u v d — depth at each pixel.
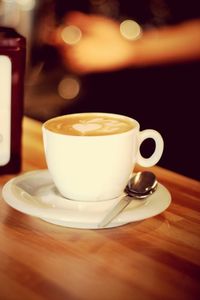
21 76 0.66
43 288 0.44
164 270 0.47
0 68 0.64
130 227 0.54
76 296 0.43
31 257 0.48
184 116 1.89
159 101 2.02
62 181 0.56
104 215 0.51
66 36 2.03
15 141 0.67
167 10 2.05
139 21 2.11
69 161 0.54
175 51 2.09
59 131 0.55
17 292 0.43
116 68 2.15
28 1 1.65
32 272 0.46
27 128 0.83
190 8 2.02
